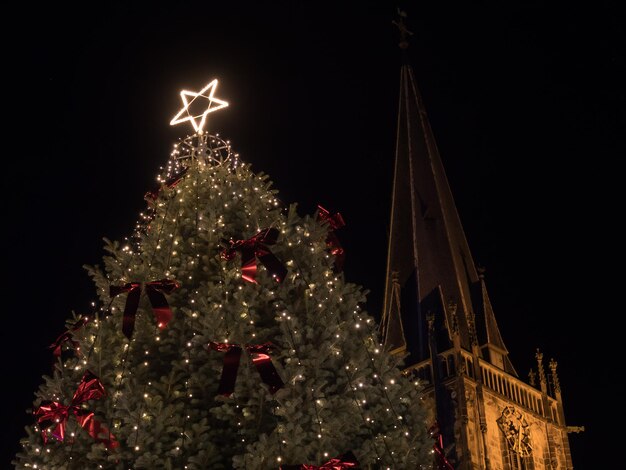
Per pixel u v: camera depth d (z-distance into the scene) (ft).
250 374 41.73
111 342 45.62
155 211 54.65
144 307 47.03
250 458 39.06
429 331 161.89
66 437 42.47
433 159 187.52
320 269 47.75
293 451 39.50
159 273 48.34
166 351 44.57
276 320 44.39
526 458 158.10
